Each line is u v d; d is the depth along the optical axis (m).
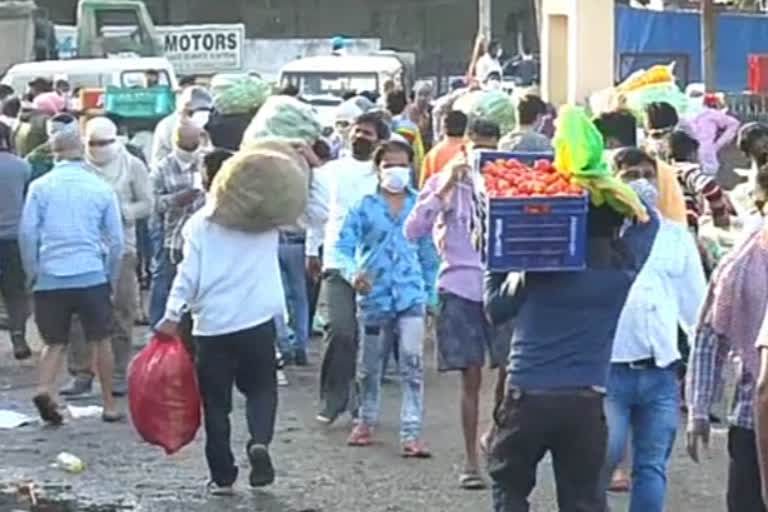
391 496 21.25
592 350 15.20
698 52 70.19
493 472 15.57
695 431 15.05
